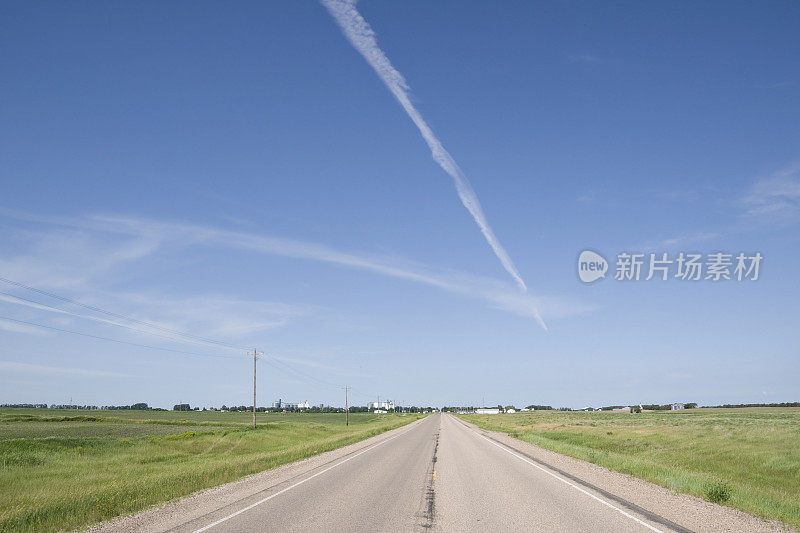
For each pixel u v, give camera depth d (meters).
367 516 11.61
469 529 10.34
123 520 11.30
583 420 106.50
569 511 12.13
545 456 27.55
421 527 10.52
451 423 93.62
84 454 32.00
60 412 146.38
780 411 148.88
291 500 13.75
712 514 11.71
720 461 28.30
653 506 12.72
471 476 18.97
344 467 22.39
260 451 39.19
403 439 44.41
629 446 39.31
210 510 12.30
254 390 68.25
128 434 56.56
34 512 12.04
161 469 24.23
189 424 84.75
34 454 30.12
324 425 89.75
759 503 12.96
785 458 27.72
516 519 11.27
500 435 50.69
